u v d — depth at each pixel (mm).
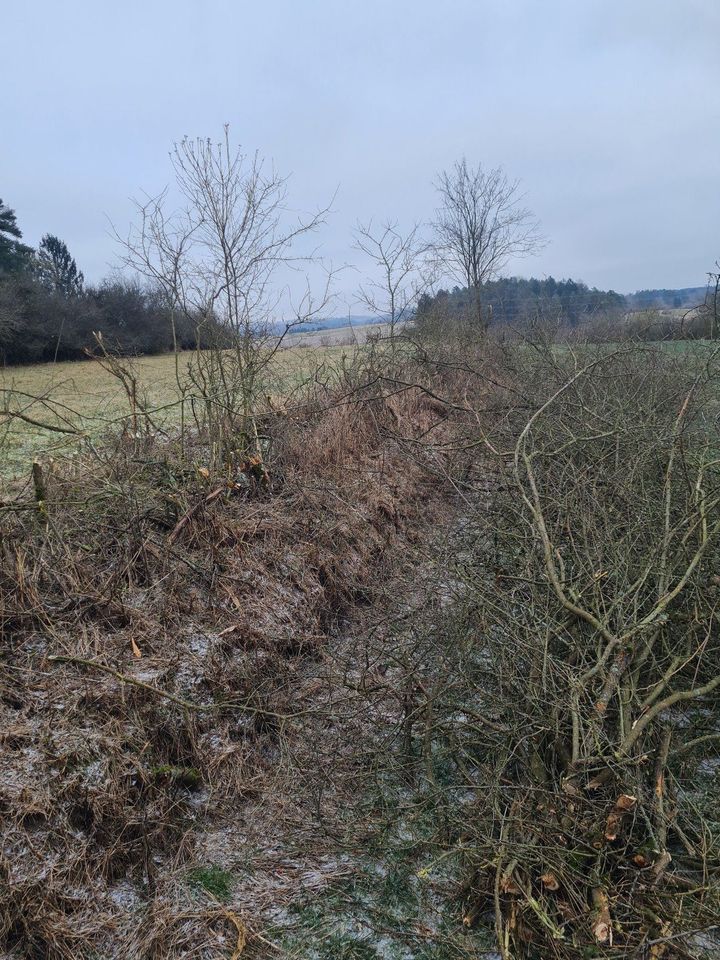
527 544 5250
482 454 8555
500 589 5039
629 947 2859
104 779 3623
